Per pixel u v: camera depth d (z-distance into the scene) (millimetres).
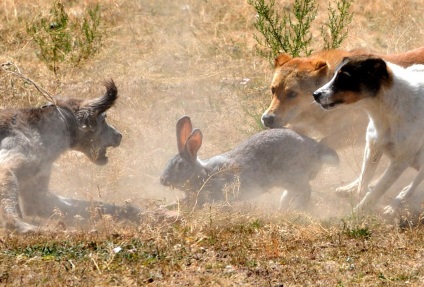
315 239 11102
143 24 21828
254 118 15617
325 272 10062
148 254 10438
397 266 10234
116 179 13555
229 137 15547
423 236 11180
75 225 11773
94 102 12477
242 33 21641
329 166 13602
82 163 14031
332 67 14281
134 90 17672
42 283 9492
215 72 19141
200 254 10484
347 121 14195
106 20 22000
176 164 12148
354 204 12961
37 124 12016
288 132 12680
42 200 11984
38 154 11812
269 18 17844
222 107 17156
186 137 12359
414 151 12367
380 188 12469
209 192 12219
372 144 12625
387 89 12227
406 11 22219
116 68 19219
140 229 11148
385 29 21484
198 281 9711
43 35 20172
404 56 14250
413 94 12266
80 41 19953
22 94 16906
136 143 15289
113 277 9758
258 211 11906
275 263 10289
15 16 21266
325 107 12445
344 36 17609
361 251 10711
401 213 12070
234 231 11281
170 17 22281
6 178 11148
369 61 12211
